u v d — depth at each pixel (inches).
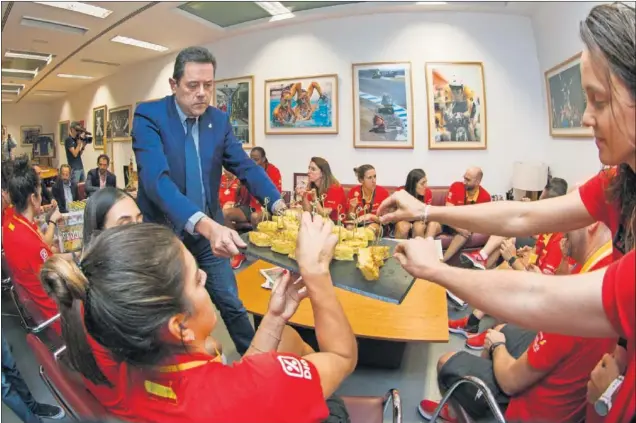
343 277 54.0
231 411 24.9
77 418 37.4
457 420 64.1
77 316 25.7
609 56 22.5
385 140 202.5
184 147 68.6
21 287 75.3
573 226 39.2
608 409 28.7
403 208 50.4
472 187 163.8
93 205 52.7
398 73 197.6
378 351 94.4
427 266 28.3
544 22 173.3
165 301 23.9
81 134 294.0
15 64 320.2
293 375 26.8
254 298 86.3
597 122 24.8
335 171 213.9
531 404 50.0
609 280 22.3
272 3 193.2
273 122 226.4
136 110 68.2
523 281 24.8
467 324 111.5
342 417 41.0
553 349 45.3
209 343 33.8
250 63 231.5
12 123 554.6
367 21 200.1
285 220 78.7
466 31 191.0
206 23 215.5
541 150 188.7
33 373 93.7
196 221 56.8
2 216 76.3
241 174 78.0
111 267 23.7
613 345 39.8
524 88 188.9
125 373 27.2
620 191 30.5
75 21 211.3
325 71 210.2
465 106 193.0
